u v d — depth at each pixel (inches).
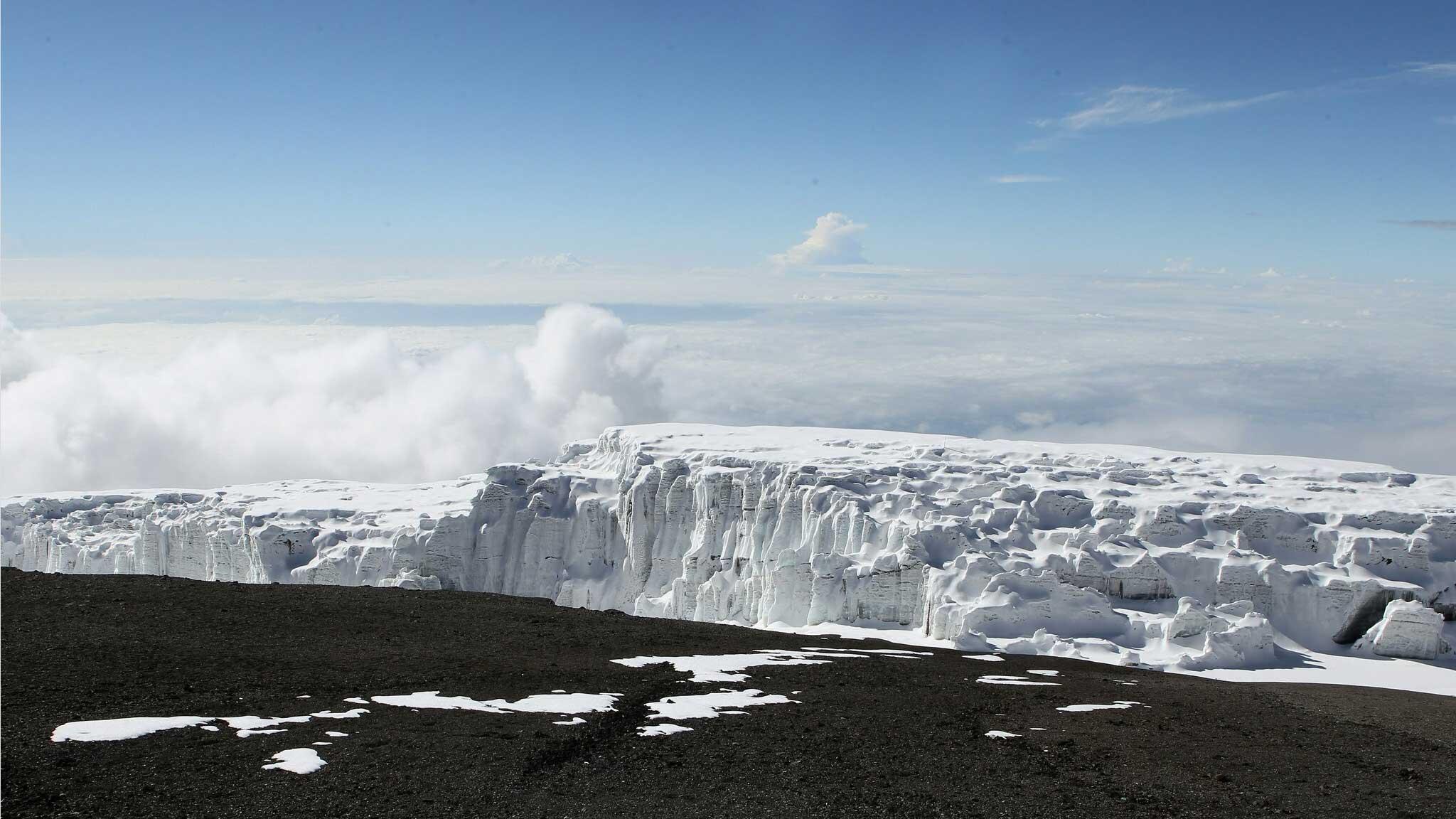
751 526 4220.0
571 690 1806.1
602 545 4741.6
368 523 5113.2
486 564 4746.6
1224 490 3850.9
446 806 1195.3
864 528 3713.1
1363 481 4033.0
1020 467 4160.9
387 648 2113.7
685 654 2261.3
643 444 4916.3
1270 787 1466.5
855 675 2130.9
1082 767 1512.1
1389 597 3240.7
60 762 1241.4
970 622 3038.9
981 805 1312.7
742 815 1228.5
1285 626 3277.6
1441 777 1569.9
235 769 1262.3
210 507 5718.5
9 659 1787.6
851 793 1325.0
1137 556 3366.1
